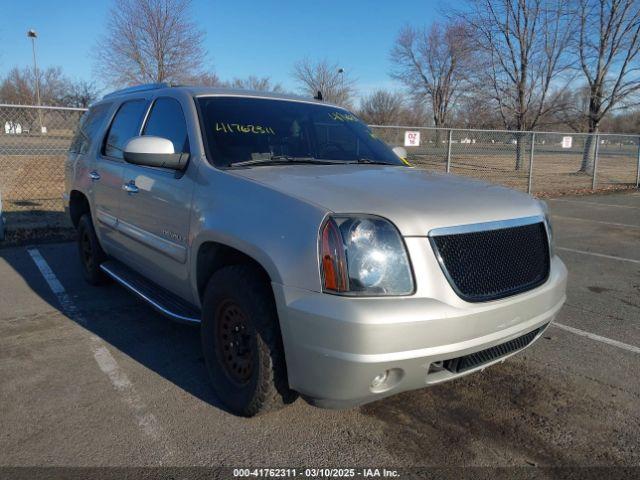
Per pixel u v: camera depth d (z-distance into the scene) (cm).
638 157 1764
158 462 275
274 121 398
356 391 251
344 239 252
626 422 323
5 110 1040
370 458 282
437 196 293
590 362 406
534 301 296
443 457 285
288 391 290
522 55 2228
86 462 273
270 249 269
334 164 379
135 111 460
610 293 589
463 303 263
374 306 246
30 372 373
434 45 3919
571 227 1010
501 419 323
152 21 2331
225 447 288
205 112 375
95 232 530
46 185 1299
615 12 2030
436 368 271
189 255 340
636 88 2048
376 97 4591
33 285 578
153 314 490
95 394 343
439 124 4028
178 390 349
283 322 263
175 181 359
